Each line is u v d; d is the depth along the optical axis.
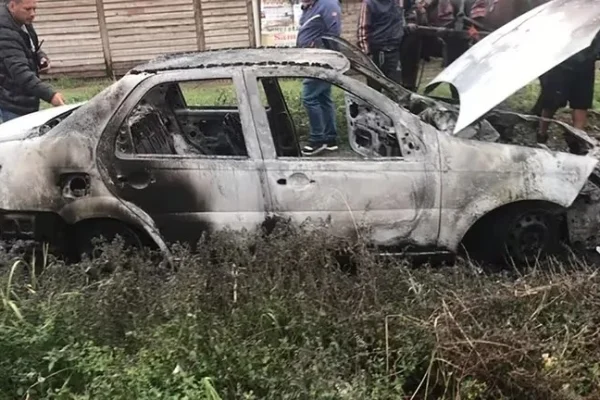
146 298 3.68
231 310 3.58
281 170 4.45
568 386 3.21
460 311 3.54
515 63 4.69
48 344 3.43
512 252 4.69
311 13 7.34
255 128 4.47
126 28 13.35
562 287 3.73
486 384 3.31
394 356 3.42
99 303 3.58
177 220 4.54
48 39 13.40
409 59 8.39
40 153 4.59
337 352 3.34
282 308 3.54
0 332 3.38
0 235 4.87
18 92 6.02
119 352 3.40
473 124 4.62
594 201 4.78
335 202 4.45
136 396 3.14
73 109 5.26
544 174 4.50
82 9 13.23
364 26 7.91
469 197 4.47
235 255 4.00
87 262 4.03
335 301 3.65
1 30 5.82
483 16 7.91
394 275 3.89
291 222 4.46
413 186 4.44
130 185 4.53
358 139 5.30
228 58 4.76
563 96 6.75
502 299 3.62
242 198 4.48
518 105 7.54
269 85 4.92
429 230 4.50
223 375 3.24
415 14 8.23
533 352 3.31
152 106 5.15
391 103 4.49
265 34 13.01
